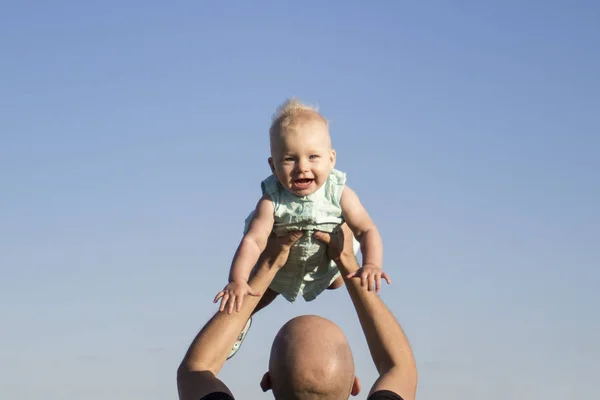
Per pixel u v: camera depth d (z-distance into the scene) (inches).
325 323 168.1
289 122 195.3
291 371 161.3
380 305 193.5
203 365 185.2
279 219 198.8
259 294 188.9
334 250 201.5
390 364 186.7
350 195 201.3
